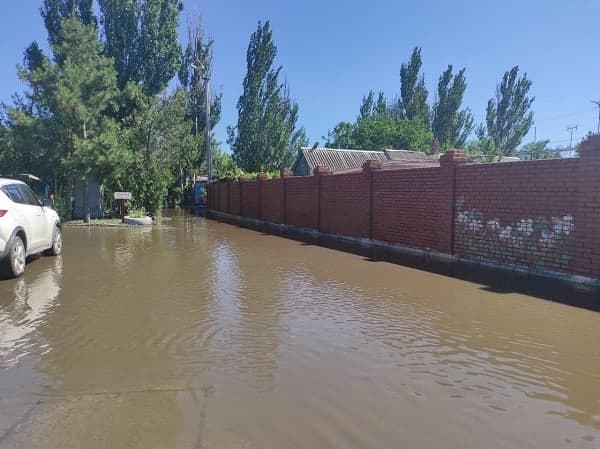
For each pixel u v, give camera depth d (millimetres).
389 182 12617
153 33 32219
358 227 14344
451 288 7500
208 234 17391
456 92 60750
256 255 11477
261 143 43094
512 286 7570
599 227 7160
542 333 5184
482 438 3010
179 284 7887
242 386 3795
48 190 23406
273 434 3049
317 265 9867
